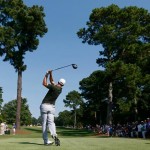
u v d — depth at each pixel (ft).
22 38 148.87
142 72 166.71
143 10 159.43
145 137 92.53
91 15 160.56
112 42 153.38
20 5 153.99
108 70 146.92
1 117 187.83
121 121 259.80
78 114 470.39
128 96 174.19
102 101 290.35
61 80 32.89
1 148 26.12
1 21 152.76
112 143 33.06
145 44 158.30
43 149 25.45
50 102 32.04
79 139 41.14
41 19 151.64
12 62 152.56
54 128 31.40
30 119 501.97
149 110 224.74
